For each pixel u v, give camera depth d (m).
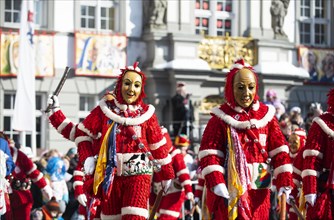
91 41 38.12
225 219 12.47
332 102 13.12
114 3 39.34
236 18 41.34
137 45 39.12
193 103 38.53
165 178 12.75
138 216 12.23
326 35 43.78
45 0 37.88
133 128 12.42
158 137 12.59
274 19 41.53
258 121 12.51
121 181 12.34
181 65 38.22
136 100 12.59
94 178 12.33
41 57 37.38
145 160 12.38
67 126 12.89
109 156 12.30
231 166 12.35
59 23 38.00
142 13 39.38
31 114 28.92
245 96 12.46
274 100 31.84
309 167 13.06
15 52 36.78
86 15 38.81
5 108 36.94
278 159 12.59
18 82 29.08
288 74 40.38
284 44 41.22
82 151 12.51
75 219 23.23
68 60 38.00
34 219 20.30
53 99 13.04
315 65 42.34
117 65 38.56
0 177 15.72
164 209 18.28
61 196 22.84
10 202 17.52
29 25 29.64
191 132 34.59
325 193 13.09
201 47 39.59
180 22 39.25
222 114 12.53
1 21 37.06
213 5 41.19
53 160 22.86
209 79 39.06
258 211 12.52
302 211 15.17
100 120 12.53
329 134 13.04
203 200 14.05
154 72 38.25
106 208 12.41
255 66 40.34
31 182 19.08
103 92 38.44
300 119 28.70
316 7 43.53
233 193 12.31
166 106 38.59
